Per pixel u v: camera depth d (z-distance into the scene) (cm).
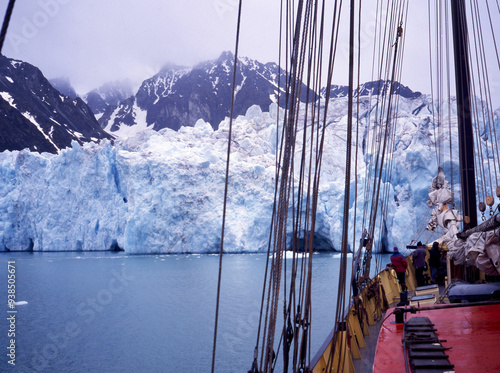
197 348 1894
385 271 912
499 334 349
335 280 3534
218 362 1695
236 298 3027
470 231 527
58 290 3541
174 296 3183
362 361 456
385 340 377
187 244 6181
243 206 6366
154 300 3053
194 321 2411
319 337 1952
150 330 2239
